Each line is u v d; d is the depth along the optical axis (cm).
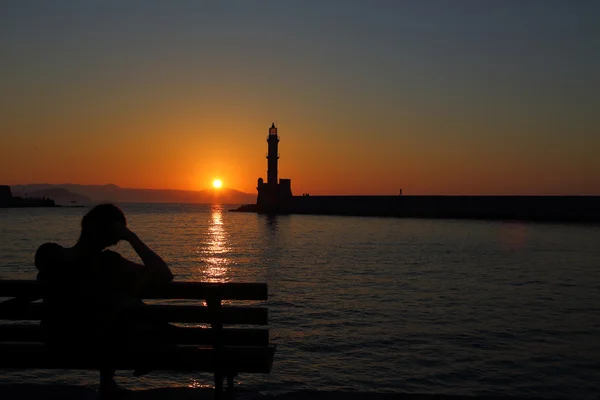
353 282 2516
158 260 427
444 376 1108
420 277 2731
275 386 1029
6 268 2858
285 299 2019
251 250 4388
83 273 429
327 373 1116
